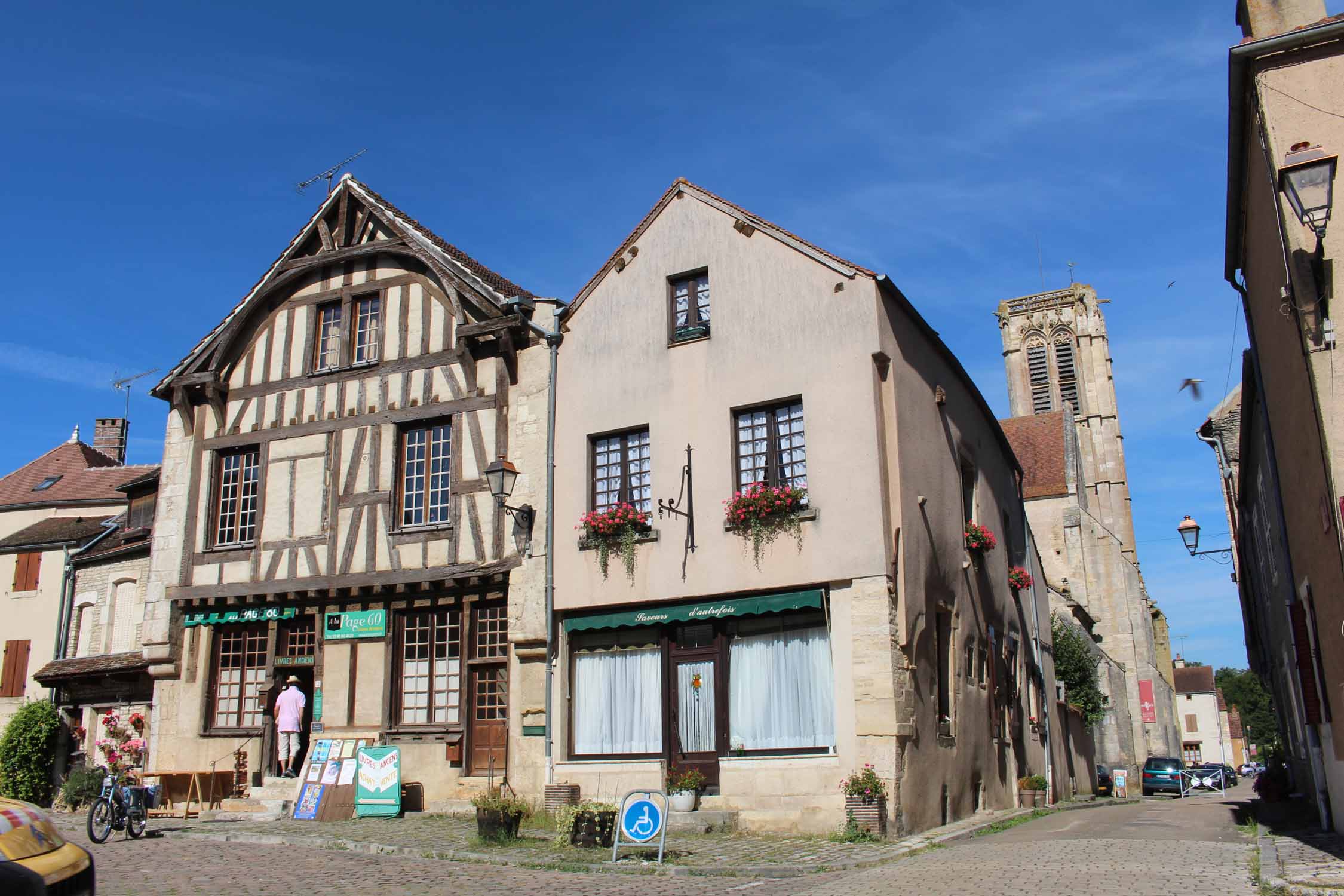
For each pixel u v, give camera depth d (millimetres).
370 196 16969
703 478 13227
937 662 13320
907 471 13008
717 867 9195
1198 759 75312
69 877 5406
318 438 16422
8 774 18109
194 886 8703
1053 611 30328
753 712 12562
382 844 10945
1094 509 54531
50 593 21891
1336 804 10070
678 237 14234
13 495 26828
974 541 15578
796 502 12477
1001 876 8188
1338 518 7590
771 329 13242
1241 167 9547
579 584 13773
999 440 19000
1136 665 38438
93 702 19578
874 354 12555
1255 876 7828
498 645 14562
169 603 16703
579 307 14805
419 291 16266
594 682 13648
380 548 15461
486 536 14789
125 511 25250
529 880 8875
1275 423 10312
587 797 13102
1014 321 58156
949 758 13281
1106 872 8172
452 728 14531
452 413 15461
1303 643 10695
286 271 17281
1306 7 8883
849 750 11688
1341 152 8016
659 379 13867
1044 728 20047
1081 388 55906
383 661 15148
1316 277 7816
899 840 11055
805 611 12469
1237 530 20703
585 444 14250
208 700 16281
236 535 16797
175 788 15234
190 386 17469
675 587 13055
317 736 15211
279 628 16141
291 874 9344
